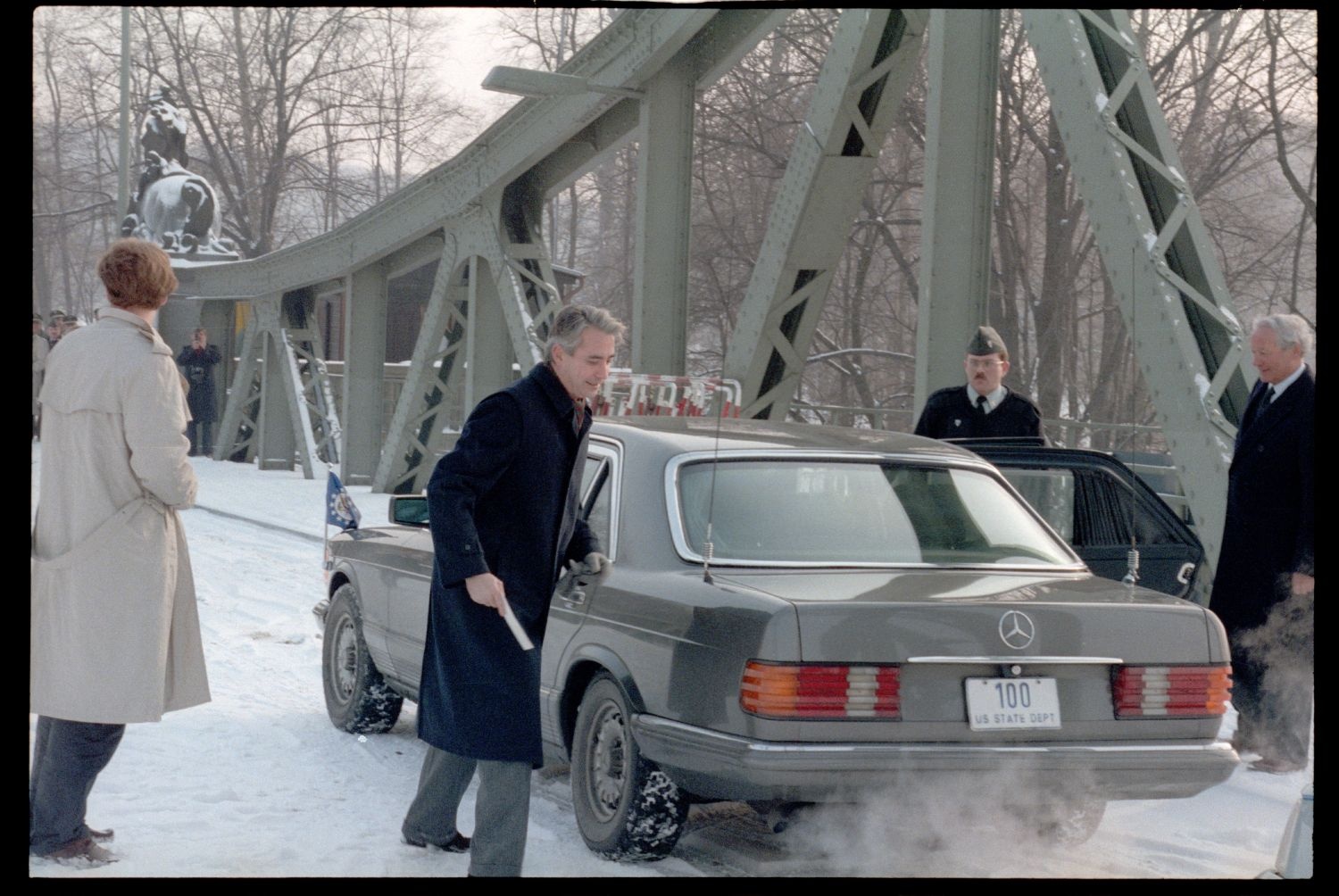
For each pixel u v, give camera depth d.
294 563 13.74
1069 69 8.34
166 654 4.48
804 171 12.11
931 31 9.68
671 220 14.70
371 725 6.64
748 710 4.22
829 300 31.88
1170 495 10.69
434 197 20.11
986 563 4.96
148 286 4.48
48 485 4.43
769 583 4.56
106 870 4.46
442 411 21.94
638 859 4.71
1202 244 7.97
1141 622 4.54
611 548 5.08
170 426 4.40
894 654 4.26
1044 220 29.75
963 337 9.64
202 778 5.76
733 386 12.76
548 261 19.11
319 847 4.81
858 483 5.16
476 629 4.18
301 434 25.94
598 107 15.30
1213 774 4.50
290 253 25.89
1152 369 7.88
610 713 4.85
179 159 34.59
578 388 4.34
